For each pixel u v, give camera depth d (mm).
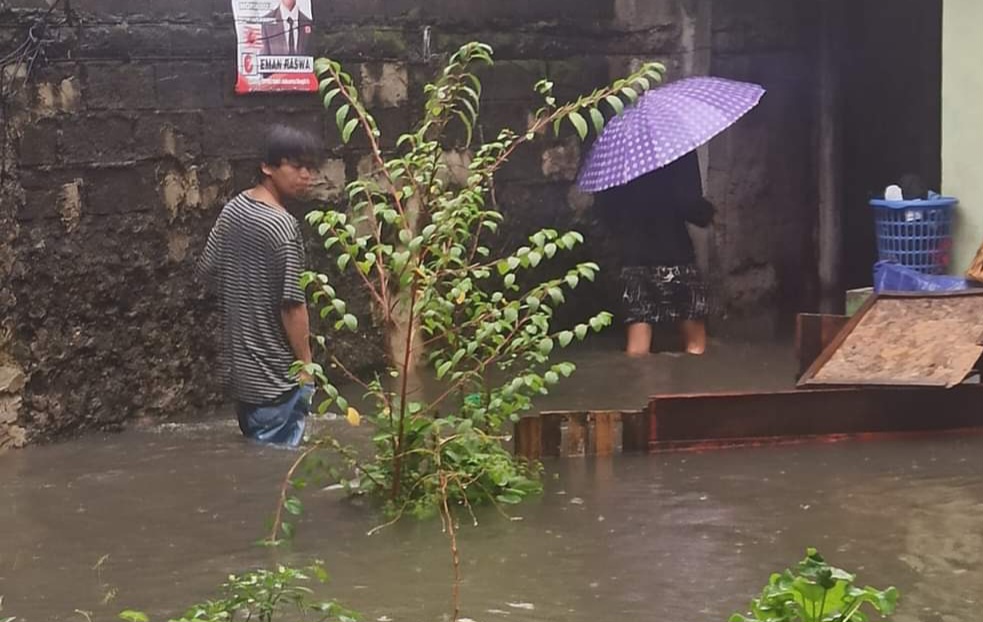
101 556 5895
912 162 12062
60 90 7992
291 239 7832
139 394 8461
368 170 9625
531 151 10758
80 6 8078
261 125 9047
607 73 11234
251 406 7984
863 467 7086
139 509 6617
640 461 7309
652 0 11180
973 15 8992
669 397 7465
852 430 7691
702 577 5438
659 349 10672
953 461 7180
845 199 11945
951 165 9203
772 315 11633
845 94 11836
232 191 8930
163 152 8516
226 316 8055
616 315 11312
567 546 5875
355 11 9555
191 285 8719
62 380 8055
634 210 10375
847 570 5465
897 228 9172
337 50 9445
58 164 7988
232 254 7953
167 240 8578
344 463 7383
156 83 8477
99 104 8188
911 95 12031
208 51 8727
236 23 8852
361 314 9633
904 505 6383
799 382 7742
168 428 8391
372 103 9656
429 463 6637
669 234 10398
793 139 11672
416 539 6039
